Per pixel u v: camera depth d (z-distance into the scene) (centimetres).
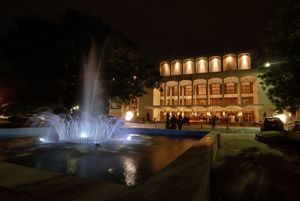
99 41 1692
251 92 4362
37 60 1559
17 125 2620
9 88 1700
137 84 1931
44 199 287
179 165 420
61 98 1756
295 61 1135
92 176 576
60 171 621
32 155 853
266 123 2141
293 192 504
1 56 1630
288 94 1254
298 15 1140
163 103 4962
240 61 4484
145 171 627
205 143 750
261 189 521
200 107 4269
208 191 432
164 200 251
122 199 259
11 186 326
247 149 1128
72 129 1586
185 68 4881
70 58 1617
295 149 1130
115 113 4869
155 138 1545
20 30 1548
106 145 1156
